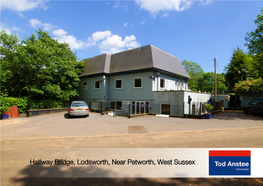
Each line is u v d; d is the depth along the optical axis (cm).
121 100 2009
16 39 1592
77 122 1140
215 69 1947
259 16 1373
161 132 821
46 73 1695
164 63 1984
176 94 1517
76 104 1408
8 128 950
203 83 4566
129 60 2009
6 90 1527
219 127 934
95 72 2206
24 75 1584
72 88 2212
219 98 2295
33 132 847
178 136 738
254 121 1127
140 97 1825
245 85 1791
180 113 1473
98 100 2181
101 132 832
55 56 1830
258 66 1614
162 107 1633
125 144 619
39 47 1642
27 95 1731
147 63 1788
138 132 824
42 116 1473
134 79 1897
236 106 2241
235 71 2291
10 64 1479
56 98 2059
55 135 784
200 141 648
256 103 1430
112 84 2128
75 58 2380
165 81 1980
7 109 1334
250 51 1484
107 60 2233
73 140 693
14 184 332
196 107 1756
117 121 1176
